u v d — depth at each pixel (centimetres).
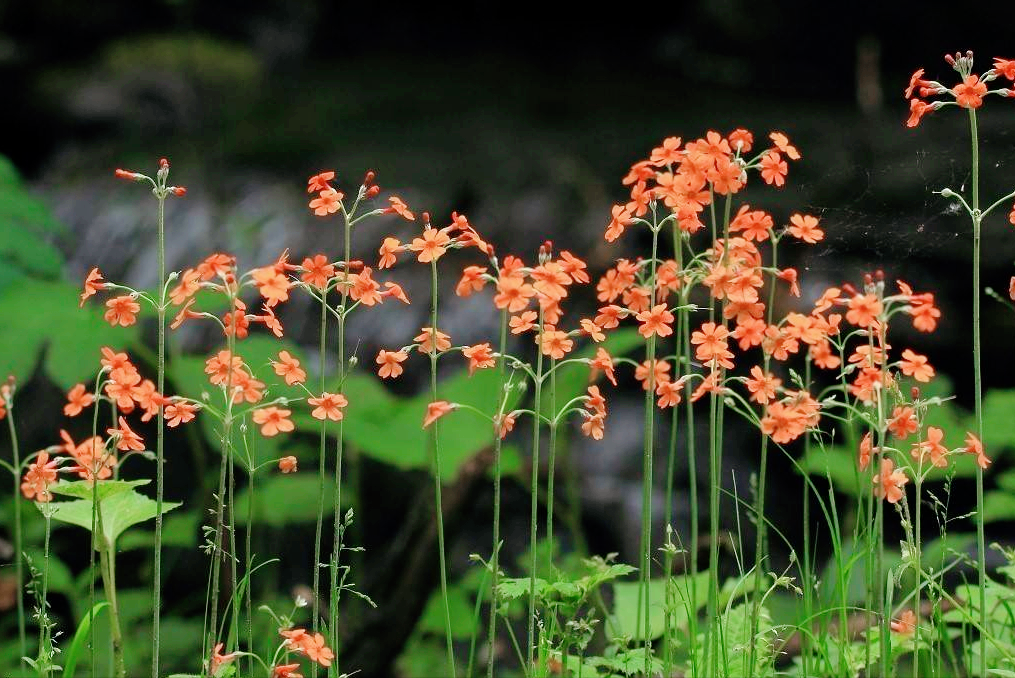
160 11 2064
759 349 1021
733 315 330
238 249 1254
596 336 316
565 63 2108
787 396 332
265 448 575
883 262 893
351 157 1497
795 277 322
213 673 302
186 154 1595
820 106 1634
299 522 759
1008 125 1090
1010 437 566
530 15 2259
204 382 550
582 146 1480
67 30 1972
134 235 1343
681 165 333
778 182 328
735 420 1038
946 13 1573
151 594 672
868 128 1291
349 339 1132
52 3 1959
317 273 317
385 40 2289
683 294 343
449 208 1291
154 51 1925
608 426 1039
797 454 974
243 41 2147
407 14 2308
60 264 652
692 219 333
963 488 930
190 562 852
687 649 435
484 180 1363
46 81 1823
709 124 1529
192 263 1285
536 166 1398
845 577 367
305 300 1148
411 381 1116
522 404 732
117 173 302
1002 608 434
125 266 1316
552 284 309
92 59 1941
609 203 1264
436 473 313
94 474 324
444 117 1703
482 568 743
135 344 584
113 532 363
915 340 1017
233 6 2170
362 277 317
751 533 863
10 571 692
